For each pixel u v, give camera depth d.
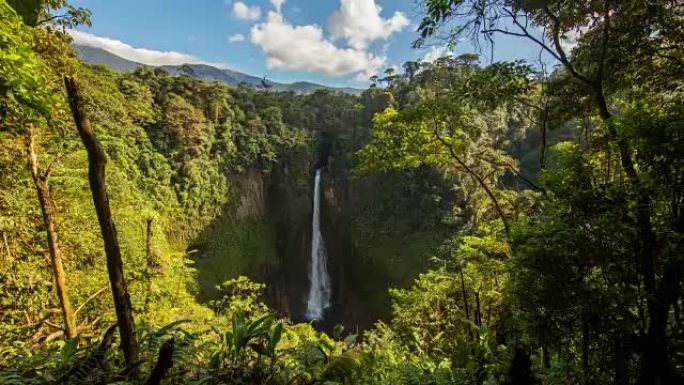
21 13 4.33
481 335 5.97
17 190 7.58
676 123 3.71
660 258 4.22
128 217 12.89
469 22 5.53
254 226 44.91
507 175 29.45
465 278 11.65
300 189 49.94
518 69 7.33
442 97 9.52
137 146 31.42
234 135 43.41
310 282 43.38
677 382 4.12
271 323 3.70
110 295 9.48
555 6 6.47
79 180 9.37
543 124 7.84
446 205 35.81
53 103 3.76
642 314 4.32
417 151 10.35
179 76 40.41
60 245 8.52
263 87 65.69
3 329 6.54
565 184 4.54
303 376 3.65
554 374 4.29
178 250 34.16
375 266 38.69
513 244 4.80
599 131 6.33
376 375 4.87
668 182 3.82
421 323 13.38
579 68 6.72
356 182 47.47
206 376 3.24
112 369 3.10
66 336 6.46
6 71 3.00
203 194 38.38
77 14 5.07
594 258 4.04
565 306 3.99
